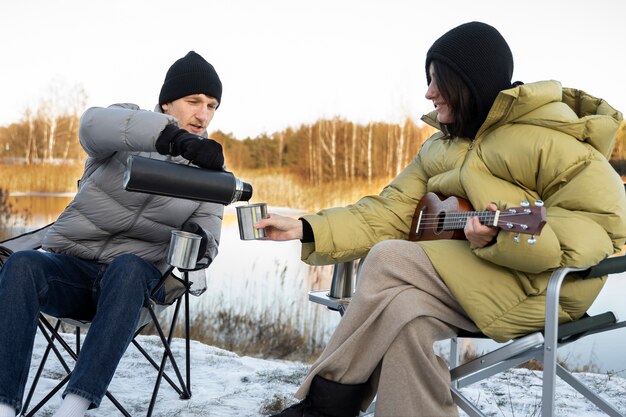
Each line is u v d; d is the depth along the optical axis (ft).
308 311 22.00
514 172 6.78
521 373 12.33
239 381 10.91
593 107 7.11
